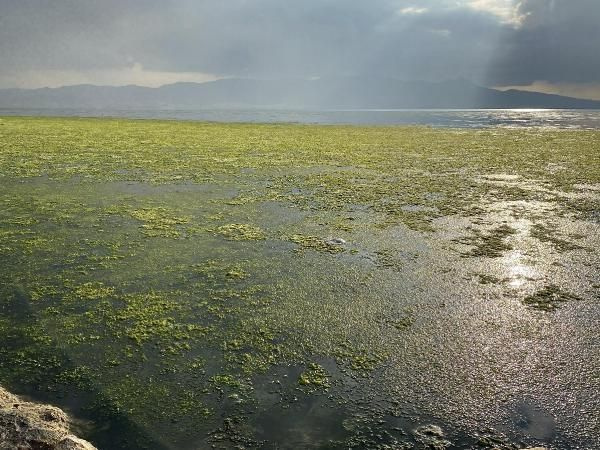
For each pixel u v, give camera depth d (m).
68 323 6.42
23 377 5.32
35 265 8.27
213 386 5.23
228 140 28.59
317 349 5.90
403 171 18.02
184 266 8.33
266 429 4.62
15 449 3.90
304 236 10.02
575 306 6.95
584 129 43.69
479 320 6.55
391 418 4.78
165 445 4.40
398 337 6.14
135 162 19.16
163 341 6.04
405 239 9.88
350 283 7.69
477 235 10.16
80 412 4.81
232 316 6.64
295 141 28.59
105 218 11.12
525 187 15.06
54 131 31.84
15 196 13.04
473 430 4.62
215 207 12.30
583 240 9.84
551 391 5.13
